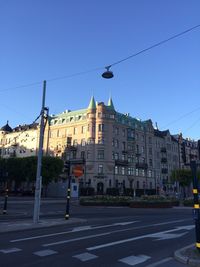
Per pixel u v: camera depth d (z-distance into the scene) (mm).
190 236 14062
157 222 20016
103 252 10422
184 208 37219
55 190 72438
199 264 8531
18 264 8602
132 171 87500
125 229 16391
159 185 95312
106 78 18078
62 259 9297
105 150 80875
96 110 82625
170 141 107812
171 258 9703
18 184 75938
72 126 85688
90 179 78938
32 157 67812
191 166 10469
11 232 15141
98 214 26703
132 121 91812
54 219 21312
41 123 20688
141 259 9508
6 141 103938
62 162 69438
